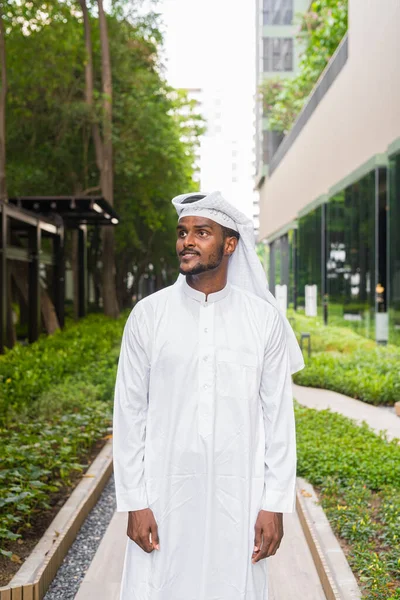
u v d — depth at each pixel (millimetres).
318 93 22188
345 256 17922
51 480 5797
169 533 2410
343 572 3902
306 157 24562
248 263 2639
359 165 16594
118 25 23031
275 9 40312
